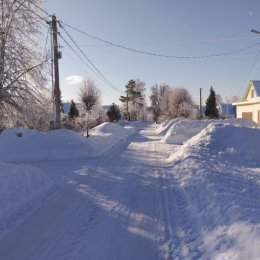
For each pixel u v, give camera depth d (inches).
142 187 393.1
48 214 298.7
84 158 637.3
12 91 755.4
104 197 352.5
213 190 304.8
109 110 2974.9
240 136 601.3
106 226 266.1
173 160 570.3
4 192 316.5
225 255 189.8
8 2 741.9
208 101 2970.0
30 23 764.6
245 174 398.6
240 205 250.1
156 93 4340.6
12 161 626.5
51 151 663.1
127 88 3934.5
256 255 173.5
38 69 765.9
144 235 245.0
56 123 747.4
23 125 808.9
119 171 501.4
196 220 263.4
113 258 208.7
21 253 219.6
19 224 273.9
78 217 289.6
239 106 1558.8
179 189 370.0
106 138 935.0
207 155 542.6
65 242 235.9
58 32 747.4
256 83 1459.2
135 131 1812.3
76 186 405.1
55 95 744.3
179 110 2992.1
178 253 211.9
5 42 737.0
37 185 372.2
